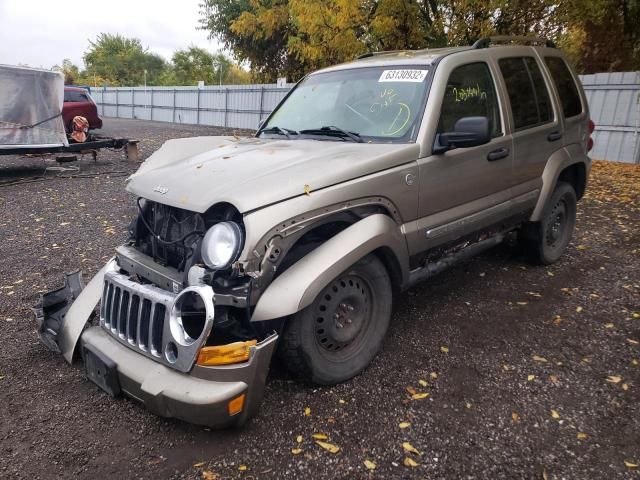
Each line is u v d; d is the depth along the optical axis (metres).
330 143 3.75
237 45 28.08
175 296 2.77
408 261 3.59
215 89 27.75
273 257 2.80
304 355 3.02
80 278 3.85
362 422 2.96
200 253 2.81
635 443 2.80
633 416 3.02
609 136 13.86
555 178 4.96
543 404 3.14
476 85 4.19
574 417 3.02
